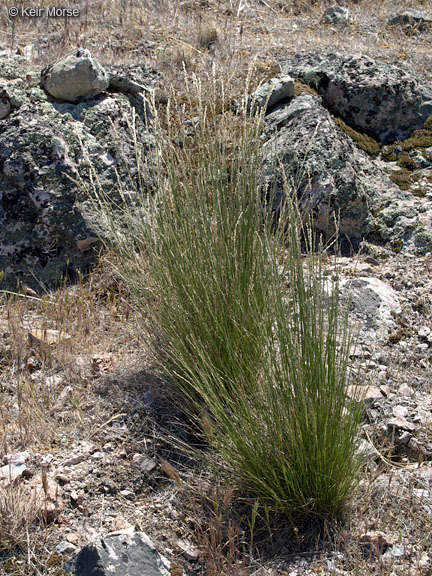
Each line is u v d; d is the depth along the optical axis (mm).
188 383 2084
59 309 2463
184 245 2070
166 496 1918
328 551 1800
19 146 2645
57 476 1901
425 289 2611
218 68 3498
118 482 1932
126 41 4102
